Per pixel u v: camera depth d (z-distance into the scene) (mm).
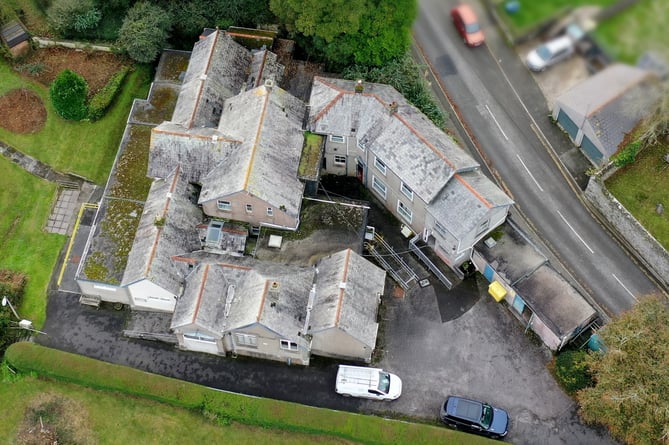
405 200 64500
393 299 63750
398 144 62781
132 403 58750
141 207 64625
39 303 64062
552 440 57219
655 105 68250
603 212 67500
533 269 61750
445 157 60969
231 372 60562
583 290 64000
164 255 59938
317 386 59844
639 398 52250
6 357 59594
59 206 68688
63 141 70438
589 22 76875
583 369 58219
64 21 72250
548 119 72938
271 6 69375
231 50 70875
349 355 60094
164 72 72312
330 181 70125
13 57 72938
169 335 61625
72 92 68562
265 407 56688
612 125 68375
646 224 66000
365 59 70062
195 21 73562
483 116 73125
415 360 60906
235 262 60344
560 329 58875
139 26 71000
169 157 63844
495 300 63469
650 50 73438
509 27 77938
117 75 72062
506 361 60688
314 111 65562
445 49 77188
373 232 66312
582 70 74812
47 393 59312
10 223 67875
